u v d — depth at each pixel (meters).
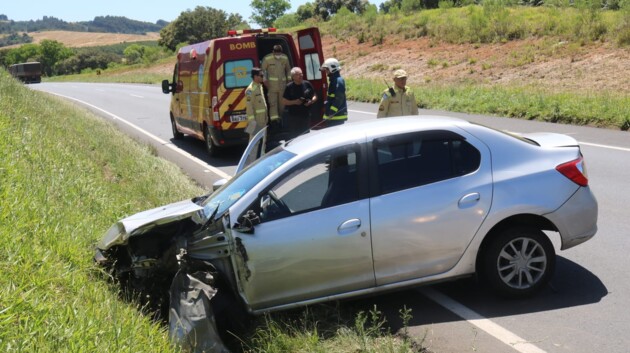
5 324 3.92
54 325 4.09
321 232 5.05
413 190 5.22
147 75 58.88
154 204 8.63
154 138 17.42
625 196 8.69
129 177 10.40
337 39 43.75
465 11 39.62
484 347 4.66
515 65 25.61
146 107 27.67
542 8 34.31
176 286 4.82
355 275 5.14
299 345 4.65
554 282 5.78
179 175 11.07
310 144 5.42
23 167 7.70
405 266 5.20
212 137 13.30
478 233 5.27
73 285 5.02
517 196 5.31
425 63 31.02
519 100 17.64
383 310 5.38
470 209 5.24
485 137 5.50
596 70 21.69
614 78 20.16
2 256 4.96
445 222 5.21
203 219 5.18
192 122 14.96
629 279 5.77
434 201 5.21
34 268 4.99
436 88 23.02
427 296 5.63
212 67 12.98
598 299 5.37
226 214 5.11
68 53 163.88
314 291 5.10
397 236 5.14
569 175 5.46
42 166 8.27
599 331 4.80
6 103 12.17
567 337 4.73
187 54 15.30
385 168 5.26
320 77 13.16
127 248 5.54
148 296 5.18
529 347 4.62
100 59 129.00
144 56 93.50
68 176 8.45
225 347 4.54
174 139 17.14
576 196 5.45
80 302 4.75
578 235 5.48
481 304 5.40
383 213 5.13
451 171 5.34
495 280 5.35
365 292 5.18
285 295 5.07
